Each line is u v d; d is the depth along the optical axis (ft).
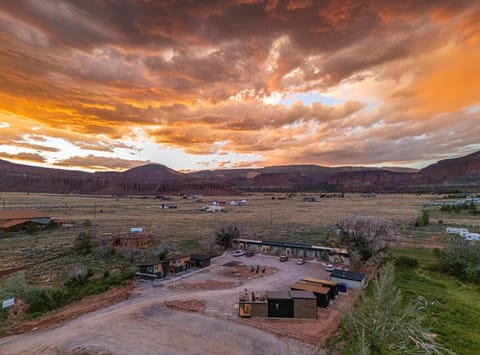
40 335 60.44
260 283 99.55
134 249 145.18
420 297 84.48
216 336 61.26
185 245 164.35
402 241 162.81
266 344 58.08
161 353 53.83
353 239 133.69
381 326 57.21
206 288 93.97
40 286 88.02
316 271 116.16
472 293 89.71
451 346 57.31
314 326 66.80
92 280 98.53
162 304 78.89
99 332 61.98
